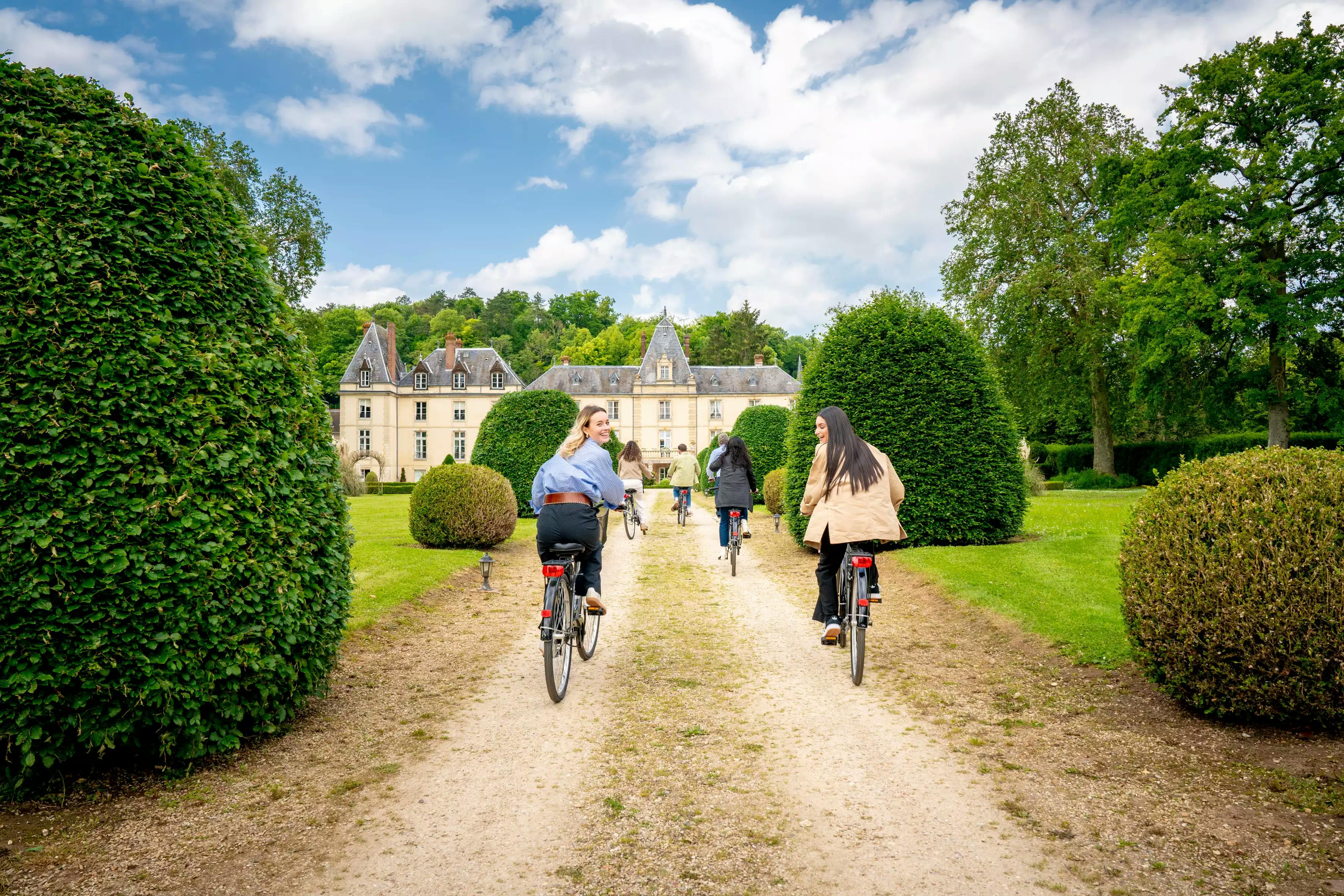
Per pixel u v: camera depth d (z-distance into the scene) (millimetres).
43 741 3371
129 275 3568
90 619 3338
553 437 19391
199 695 3629
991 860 2879
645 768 3805
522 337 102438
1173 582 4238
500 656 6109
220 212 4102
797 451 12211
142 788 3557
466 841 3070
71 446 3340
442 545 11758
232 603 3713
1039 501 20031
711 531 15734
